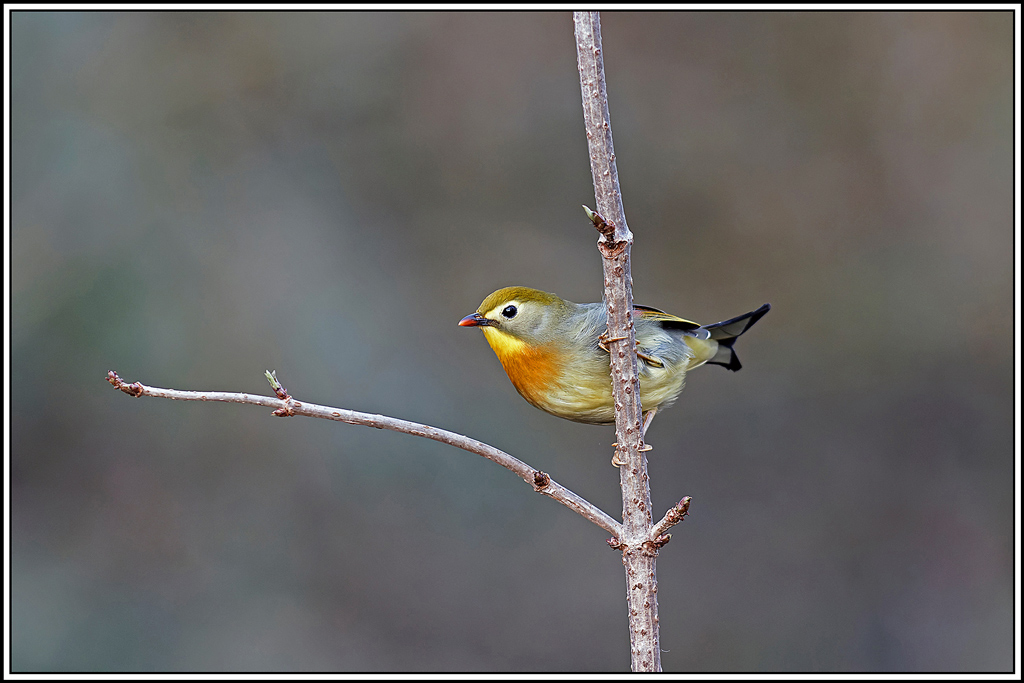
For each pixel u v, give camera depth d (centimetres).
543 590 1270
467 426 1291
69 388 1202
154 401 1238
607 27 1369
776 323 1354
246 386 1249
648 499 552
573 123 1371
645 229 1358
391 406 1278
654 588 545
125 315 1214
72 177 1235
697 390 1369
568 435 1306
